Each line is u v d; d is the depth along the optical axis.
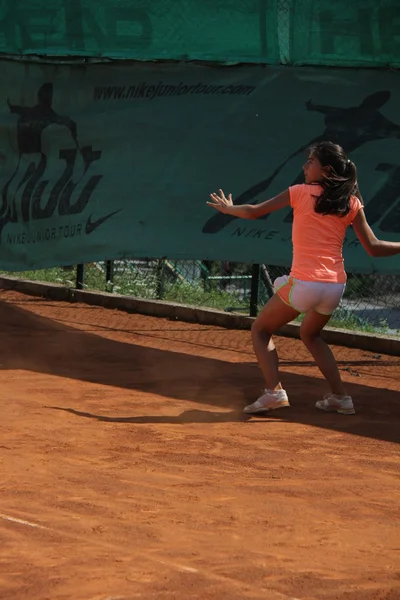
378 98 15.98
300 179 16.48
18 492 7.73
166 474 8.51
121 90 17.08
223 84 16.73
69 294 19.89
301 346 16.36
